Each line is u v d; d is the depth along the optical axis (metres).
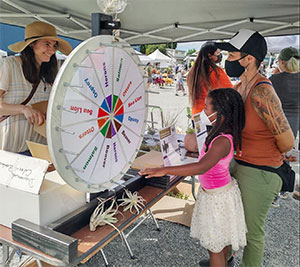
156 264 2.15
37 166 0.99
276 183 1.51
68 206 1.07
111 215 1.13
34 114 1.28
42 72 1.60
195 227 1.59
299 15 2.76
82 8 2.74
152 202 1.34
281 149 1.47
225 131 1.37
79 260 0.91
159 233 2.55
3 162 1.07
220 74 2.44
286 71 3.01
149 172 1.22
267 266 2.19
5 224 1.06
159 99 11.28
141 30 3.63
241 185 1.55
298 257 2.32
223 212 1.46
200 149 1.71
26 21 3.28
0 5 2.71
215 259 1.56
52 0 2.48
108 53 0.96
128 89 1.10
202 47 2.43
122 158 1.14
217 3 2.37
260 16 2.84
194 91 2.45
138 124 1.21
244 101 1.48
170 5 2.48
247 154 1.51
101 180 1.04
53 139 0.81
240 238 1.49
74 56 0.83
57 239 0.88
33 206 0.96
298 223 2.85
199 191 1.57
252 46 1.42
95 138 0.96
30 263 1.68
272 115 1.38
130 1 2.37
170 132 1.75
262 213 1.56
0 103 1.36
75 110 0.86
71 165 0.88
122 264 2.13
